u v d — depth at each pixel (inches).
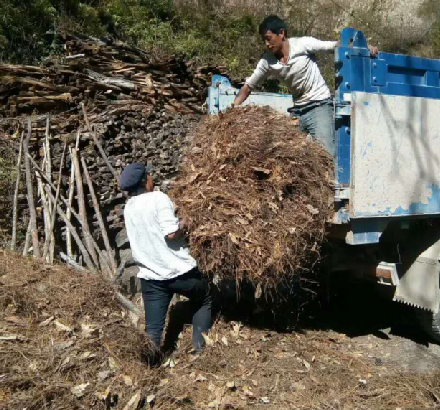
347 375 154.2
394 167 156.9
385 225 162.6
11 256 181.5
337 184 149.9
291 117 165.9
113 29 429.4
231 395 140.0
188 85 331.9
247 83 180.4
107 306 165.6
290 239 143.4
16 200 208.7
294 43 167.8
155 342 151.3
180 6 503.8
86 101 275.9
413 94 169.9
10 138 236.4
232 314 180.4
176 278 148.3
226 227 143.1
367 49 156.7
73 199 223.8
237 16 527.2
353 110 148.7
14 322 141.9
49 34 366.9
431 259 171.3
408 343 183.8
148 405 130.1
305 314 197.3
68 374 128.8
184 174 162.4
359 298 207.0
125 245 236.2
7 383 120.3
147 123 268.8
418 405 140.3
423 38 613.9
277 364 155.9
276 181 146.1
